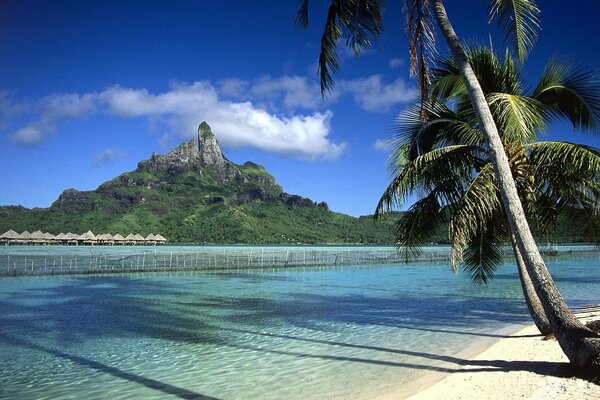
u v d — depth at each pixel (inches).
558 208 425.7
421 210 444.8
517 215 292.4
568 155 375.9
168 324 573.0
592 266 1771.7
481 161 424.5
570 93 391.9
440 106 447.8
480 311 674.8
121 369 362.0
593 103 375.2
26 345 453.7
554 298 279.9
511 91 420.5
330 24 371.6
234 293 944.9
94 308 722.8
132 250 3430.1
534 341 398.6
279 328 543.2
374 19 363.3
